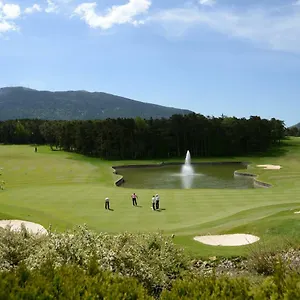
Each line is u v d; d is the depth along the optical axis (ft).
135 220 95.66
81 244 34.91
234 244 60.03
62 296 21.25
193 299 21.16
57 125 456.86
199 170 309.01
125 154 400.26
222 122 445.37
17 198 136.26
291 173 240.73
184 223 91.25
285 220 69.31
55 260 31.83
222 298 21.11
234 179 243.19
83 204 122.62
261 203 120.88
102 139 392.27
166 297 21.99
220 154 433.89
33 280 22.18
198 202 124.88
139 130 409.90
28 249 37.86
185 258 41.68
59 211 109.60
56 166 281.95
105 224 89.97
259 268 42.39
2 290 20.56
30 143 521.24
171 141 425.69
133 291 22.58
